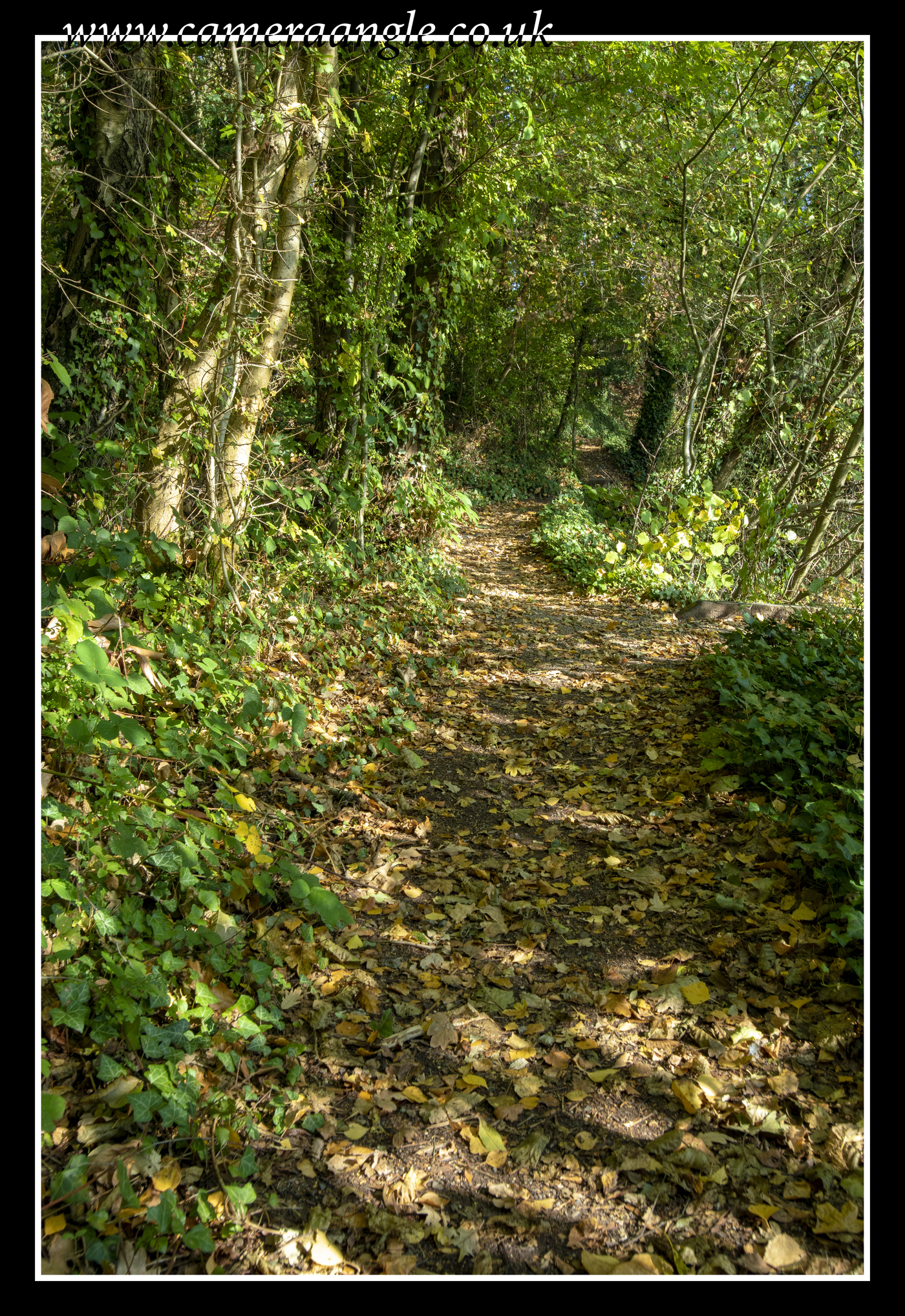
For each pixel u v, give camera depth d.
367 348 8.38
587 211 16.64
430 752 5.33
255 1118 2.44
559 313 23.81
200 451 5.95
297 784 4.47
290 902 3.46
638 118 13.26
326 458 8.83
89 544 3.67
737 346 14.91
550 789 4.86
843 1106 2.50
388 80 8.63
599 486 26.02
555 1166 2.35
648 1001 3.01
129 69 5.48
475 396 23.81
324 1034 2.81
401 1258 2.08
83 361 5.56
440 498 10.77
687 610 9.32
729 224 13.52
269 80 5.76
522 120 9.66
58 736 3.16
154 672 4.04
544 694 6.53
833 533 13.80
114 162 5.54
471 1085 2.63
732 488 13.34
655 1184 2.29
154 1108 2.26
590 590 10.40
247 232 5.86
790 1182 2.27
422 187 10.48
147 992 2.51
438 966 3.23
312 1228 2.12
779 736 4.66
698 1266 2.05
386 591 8.48
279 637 6.07
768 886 3.61
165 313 6.27
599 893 3.77
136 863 3.07
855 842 3.25
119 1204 2.06
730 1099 2.54
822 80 11.21
